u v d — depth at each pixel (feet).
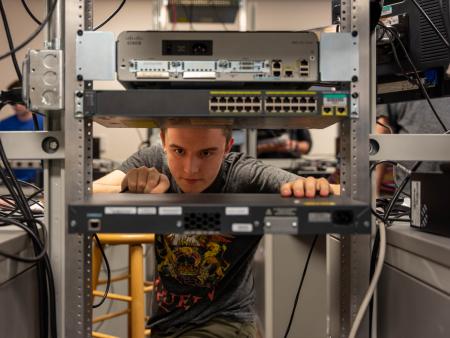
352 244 2.71
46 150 2.67
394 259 2.69
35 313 2.70
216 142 3.23
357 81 2.48
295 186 2.55
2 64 8.90
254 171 3.79
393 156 2.76
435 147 2.77
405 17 3.40
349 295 2.72
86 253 2.63
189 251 3.70
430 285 2.23
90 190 2.59
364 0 2.58
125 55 2.36
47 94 2.51
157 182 2.99
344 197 2.50
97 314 6.71
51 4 2.77
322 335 5.75
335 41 2.42
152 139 10.08
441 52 3.28
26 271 2.54
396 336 2.66
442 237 2.36
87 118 2.48
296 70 2.40
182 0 8.86
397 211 3.54
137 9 12.12
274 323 5.76
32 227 2.59
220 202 2.19
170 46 2.36
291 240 5.79
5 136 2.67
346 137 2.70
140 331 5.23
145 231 2.07
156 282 4.00
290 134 9.97
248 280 4.01
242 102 2.27
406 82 3.67
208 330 3.59
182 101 2.27
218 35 2.36
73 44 2.49
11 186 2.61
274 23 12.96
